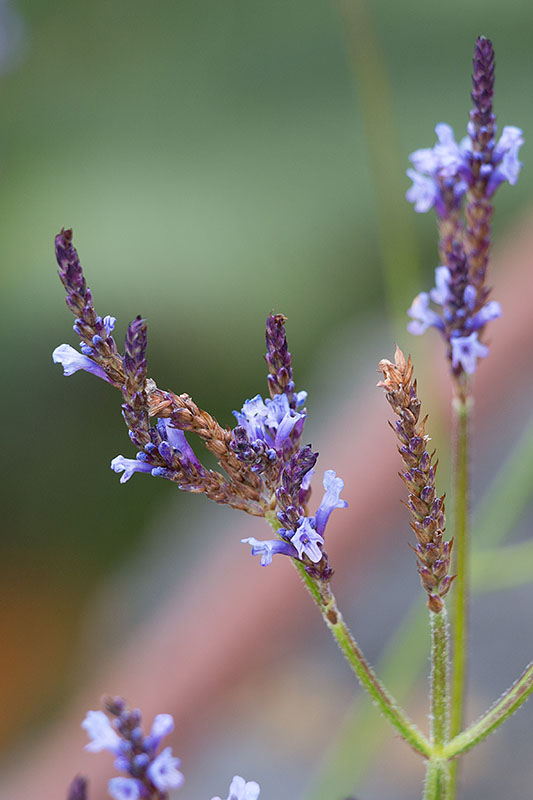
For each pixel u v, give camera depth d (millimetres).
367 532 696
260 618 658
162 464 488
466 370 528
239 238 1231
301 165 1288
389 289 706
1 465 1163
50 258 1256
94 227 1269
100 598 973
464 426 532
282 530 491
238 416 493
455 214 538
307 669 669
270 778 634
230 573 701
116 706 454
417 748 500
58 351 484
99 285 1217
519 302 805
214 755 643
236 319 1186
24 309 1219
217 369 1170
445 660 500
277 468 490
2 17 1284
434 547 496
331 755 612
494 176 534
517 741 623
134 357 484
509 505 634
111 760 636
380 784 625
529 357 799
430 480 494
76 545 1129
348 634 497
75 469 1167
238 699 657
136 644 710
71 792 451
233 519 875
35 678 1013
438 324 537
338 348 1044
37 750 736
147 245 1235
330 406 922
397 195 742
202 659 654
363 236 1220
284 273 1202
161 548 904
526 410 791
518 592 693
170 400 487
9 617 1081
